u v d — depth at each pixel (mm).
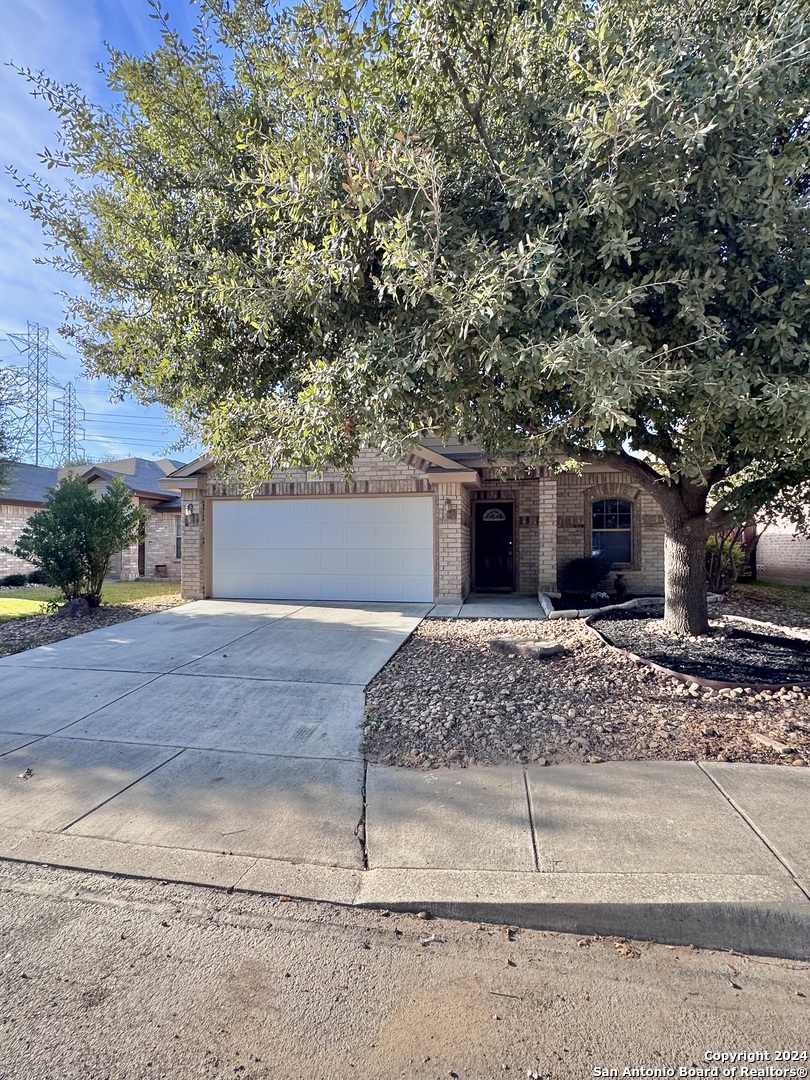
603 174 3592
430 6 3338
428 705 5152
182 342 5227
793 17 3359
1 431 12289
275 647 7465
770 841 2979
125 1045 1966
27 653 7352
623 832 3105
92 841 3209
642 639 7246
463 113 4074
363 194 3553
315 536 11664
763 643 6965
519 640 6926
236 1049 1949
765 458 5047
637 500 12656
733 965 2354
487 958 2383
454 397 4156
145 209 4922
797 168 3658
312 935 2510
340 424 4406
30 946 2457
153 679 6125
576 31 3809
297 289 4047
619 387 3227
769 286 4023
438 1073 1851
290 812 3465
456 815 3357
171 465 24062
